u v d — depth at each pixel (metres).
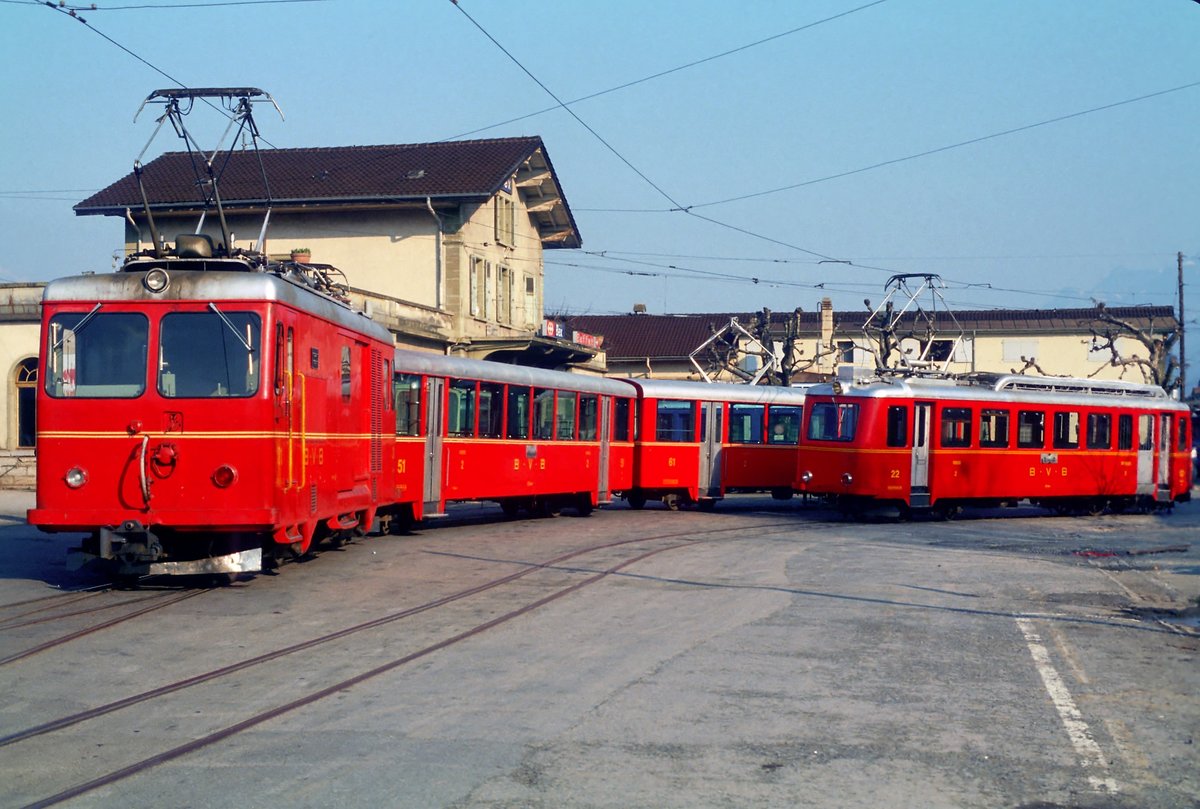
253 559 13.80
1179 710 8.84
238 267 14.10
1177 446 36.06
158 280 13.45
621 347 71.81
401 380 21.55
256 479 13.30
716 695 8.89
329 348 15.75
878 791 6.56
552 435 27.11
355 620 12.13
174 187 45.00
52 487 13.33
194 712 8.20
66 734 7.62
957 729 8.04
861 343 71.31
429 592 14.27
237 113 18.55
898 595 14.89
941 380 30.75
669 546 20.66
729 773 6.83
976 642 11.59
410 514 22.52
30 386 36.44
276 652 10.36
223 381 13.34
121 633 11.29
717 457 31.89
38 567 16.91
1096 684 9.72
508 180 45.94
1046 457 31.55
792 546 21.27
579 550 19.59
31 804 6.18
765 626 12.18
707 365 66.62
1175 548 23.56
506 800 6.27
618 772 6.82
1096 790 6.70
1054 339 70.06
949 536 24.73
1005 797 6.53
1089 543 24.28
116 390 13.36
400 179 43.00
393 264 42.84
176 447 13.27
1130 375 69.19
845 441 28.28
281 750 7.24
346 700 8.59
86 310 13.45
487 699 8.64
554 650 10.61
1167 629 12.84
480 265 44.38
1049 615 13.62
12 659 9.98
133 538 13.28
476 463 24.12
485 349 42.75
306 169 45.28
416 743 7.41
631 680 9.36
